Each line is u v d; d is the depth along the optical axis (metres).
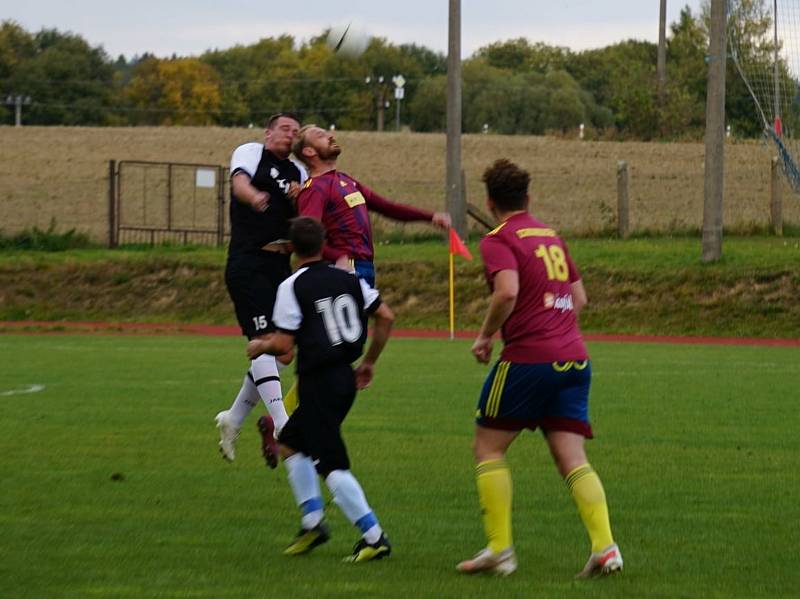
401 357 54.44
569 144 151.50
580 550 19.91
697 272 75.88
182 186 128.50
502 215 18.73
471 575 18.19
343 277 19.23
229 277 25.77
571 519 22.28
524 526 21.72
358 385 20.75
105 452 29.50
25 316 80.06
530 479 26.17
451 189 86.06
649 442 31.19
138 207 118.88
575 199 116.44
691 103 166.38
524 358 18.05
